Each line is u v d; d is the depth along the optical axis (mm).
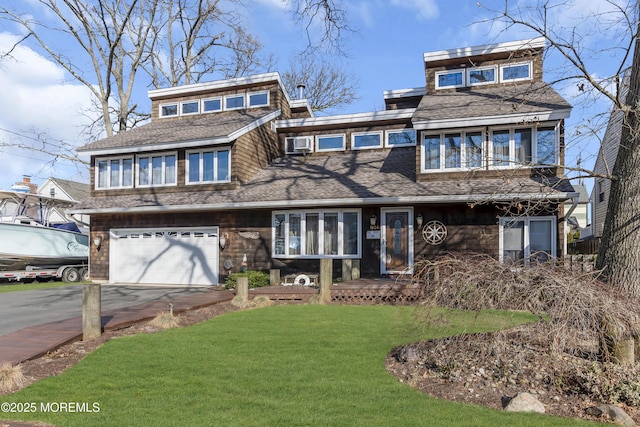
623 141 5961
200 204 15180
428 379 5250
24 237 17891
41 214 19719
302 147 17453
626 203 5785
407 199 12898
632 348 5020
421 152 13680
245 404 4422
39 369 5613
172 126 18688
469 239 13281
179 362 5828
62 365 5797
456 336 5777
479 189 12406
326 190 14344
